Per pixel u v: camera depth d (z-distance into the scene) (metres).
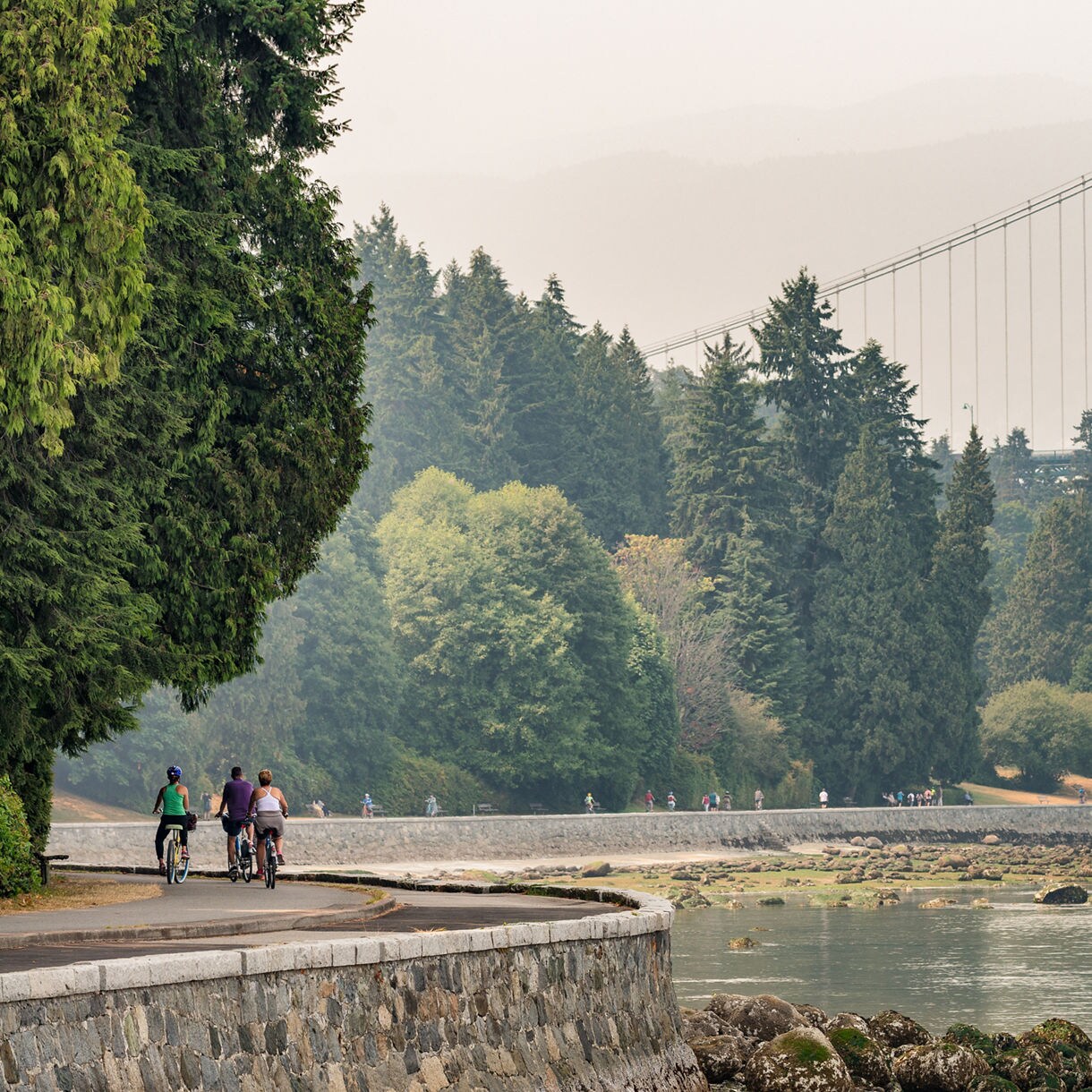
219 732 177.38
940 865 160.88
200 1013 21.75
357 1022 24.48
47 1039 19.45
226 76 56.97
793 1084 39.19
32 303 35.88
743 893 130.75
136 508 48.31
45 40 36.91
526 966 29.06
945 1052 45.19
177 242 51.22
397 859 140.88
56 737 47.44
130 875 58.12
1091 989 73.31
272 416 53.69
